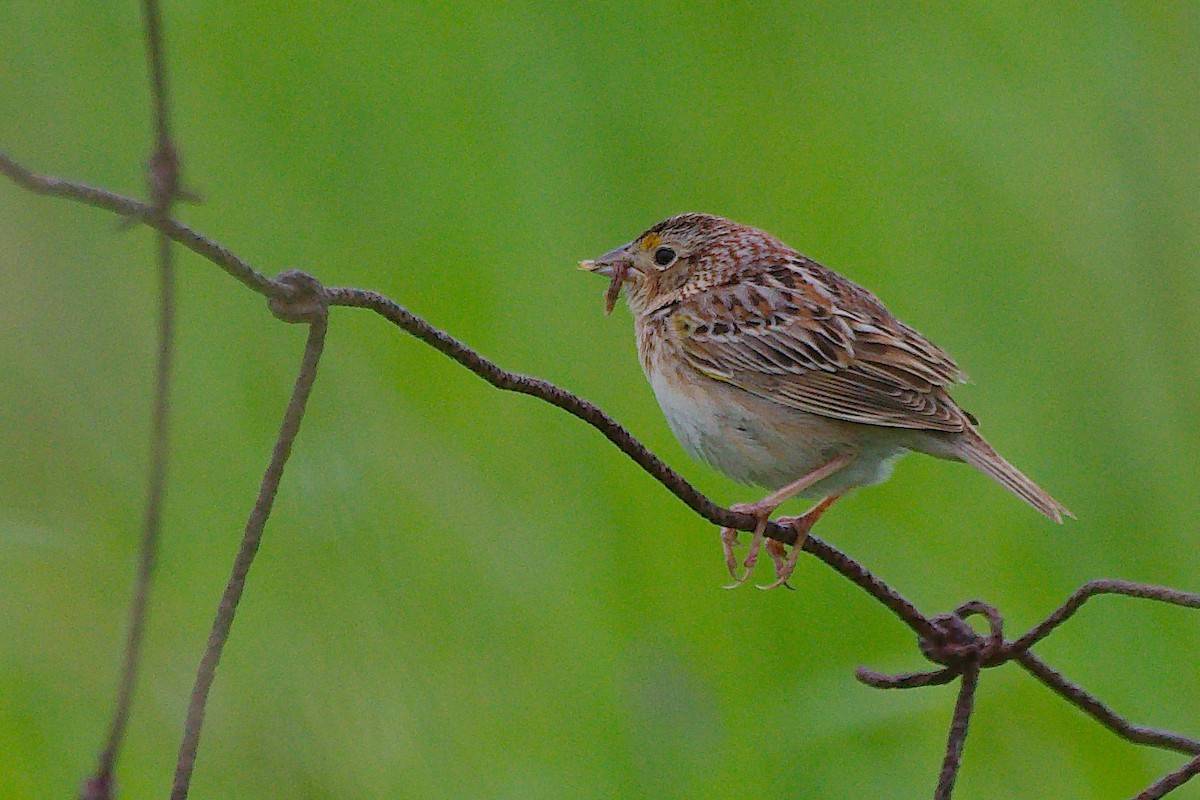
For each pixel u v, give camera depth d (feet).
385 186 39.04
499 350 36.45
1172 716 34.50
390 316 16.65
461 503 33.12
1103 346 38.83
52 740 30.27
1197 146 39.99
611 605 32.81
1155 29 40.93
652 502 35.17
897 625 35.14
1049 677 22.22
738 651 33.65
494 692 31.14
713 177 41.86
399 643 30.94
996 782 34.27
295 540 31.17
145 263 34.63
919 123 44.04
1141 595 21.39
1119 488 36.99
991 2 44.96
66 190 12.05
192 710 14.19
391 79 40.81
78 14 37.19
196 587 31.35
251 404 32.32
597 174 39.70
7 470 31.71
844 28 46.78
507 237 38.06
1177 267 39.14
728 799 31.45
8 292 32.63
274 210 37.42
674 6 44.32
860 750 33.99
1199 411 38.04
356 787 30.09
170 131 12.12
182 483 32.01
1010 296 40.42
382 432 32.89
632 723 31.40
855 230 42.11
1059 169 41.24
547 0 41.60
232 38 40.63
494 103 40.32
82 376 32.55
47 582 31.24
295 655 30.63
